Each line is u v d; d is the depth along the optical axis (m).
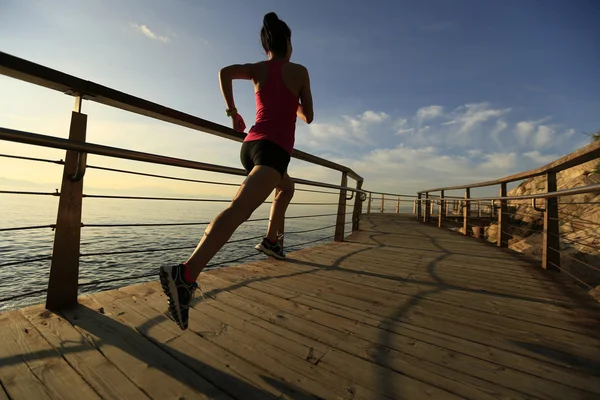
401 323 1.56
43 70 1.17
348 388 1.01
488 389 1.03
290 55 1.57
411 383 1.05
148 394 0.92
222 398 0.93
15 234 29.48
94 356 1.10
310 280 2.30
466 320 1.62
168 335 1.29
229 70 1.40
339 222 4.57
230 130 2.20
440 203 8.03
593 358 1.24
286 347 1.26
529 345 1.35
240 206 1.21
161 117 1.74
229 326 1.43
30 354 1.09
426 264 3.07
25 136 1.13
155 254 19.59
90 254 1.57
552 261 2.86
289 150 1.40
